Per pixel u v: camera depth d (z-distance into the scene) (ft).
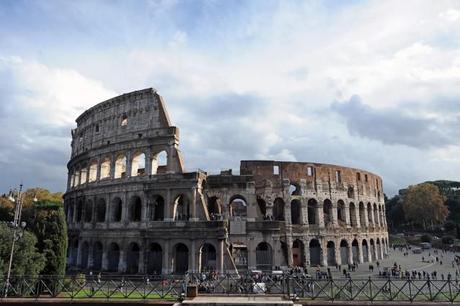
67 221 329.52
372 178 385.50
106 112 303.89
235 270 231.30
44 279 152.25
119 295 142.72
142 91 282.77
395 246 555.28
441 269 300.20
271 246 258.37
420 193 628.69
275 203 316.40
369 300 120.37
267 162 303.89
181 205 294.25
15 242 155.12
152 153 269.44
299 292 146.61
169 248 247.70
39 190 471.62
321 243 301.02
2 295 135.74
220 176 272.51
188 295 125.29
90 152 306.35
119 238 265.75
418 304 115.34
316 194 310.86
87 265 283.18
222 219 252.01
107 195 282.36
